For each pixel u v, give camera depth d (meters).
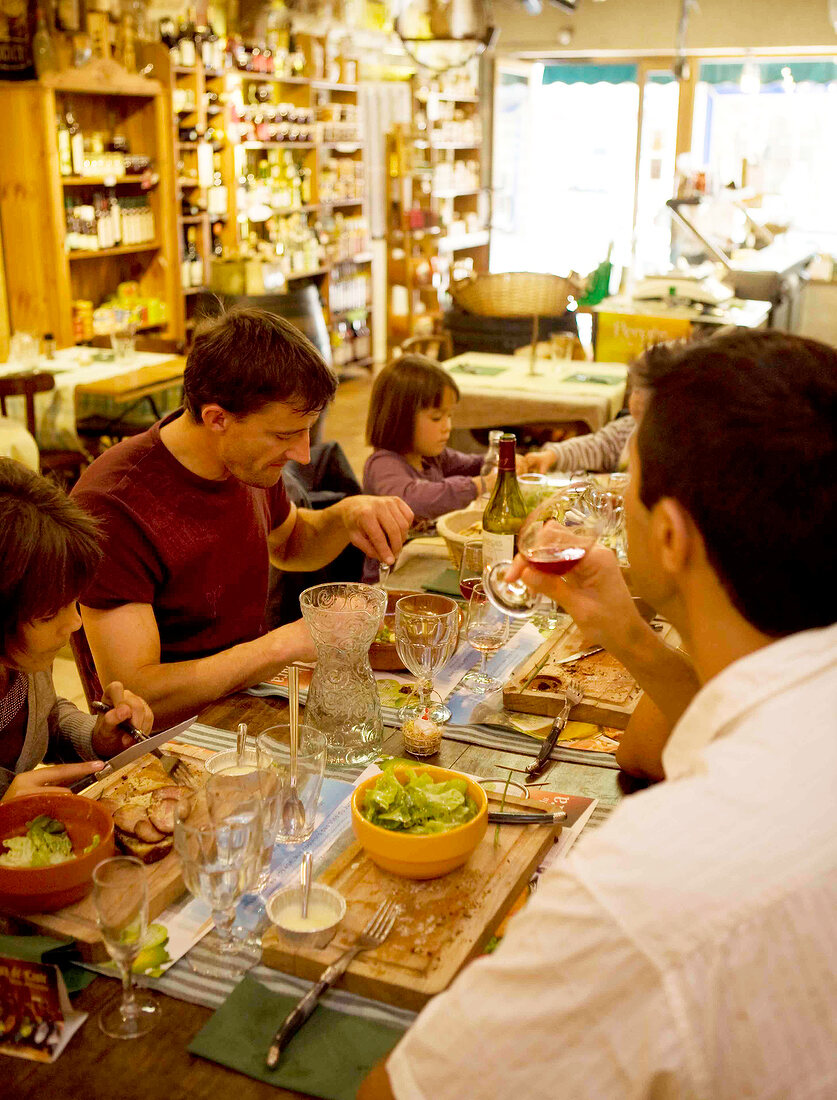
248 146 7.09
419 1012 0.97
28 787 1.28
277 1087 0.89
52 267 5.39
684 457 0.70
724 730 0.69
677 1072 0.59
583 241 10.05
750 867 0.60
